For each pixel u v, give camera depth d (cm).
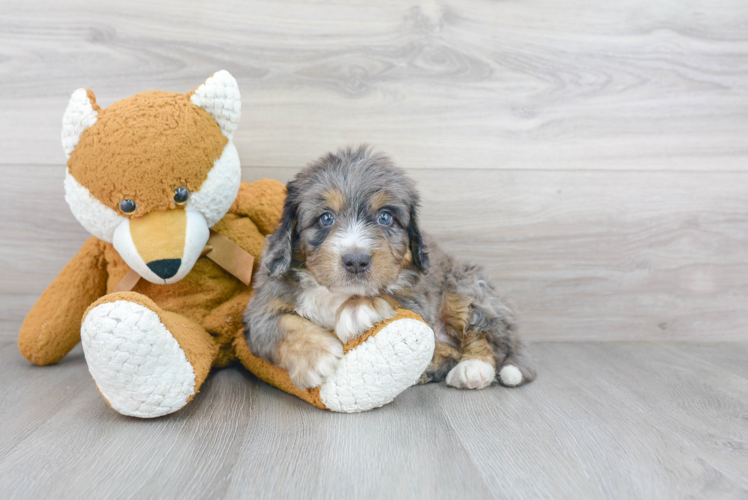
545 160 81
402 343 55
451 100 79
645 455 51
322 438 53
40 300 70
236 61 77
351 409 57
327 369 56
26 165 77
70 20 75
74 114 59
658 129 81
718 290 83
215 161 63
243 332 65
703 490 46
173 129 60
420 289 65
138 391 53
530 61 79
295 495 45
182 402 56
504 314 70
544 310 83
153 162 58
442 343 69
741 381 68
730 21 80
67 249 78
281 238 61
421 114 79
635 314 83
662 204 82
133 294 54
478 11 78
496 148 80
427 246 69
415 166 80
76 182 60
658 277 83
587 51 80
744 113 82
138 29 76
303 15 77
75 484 46
